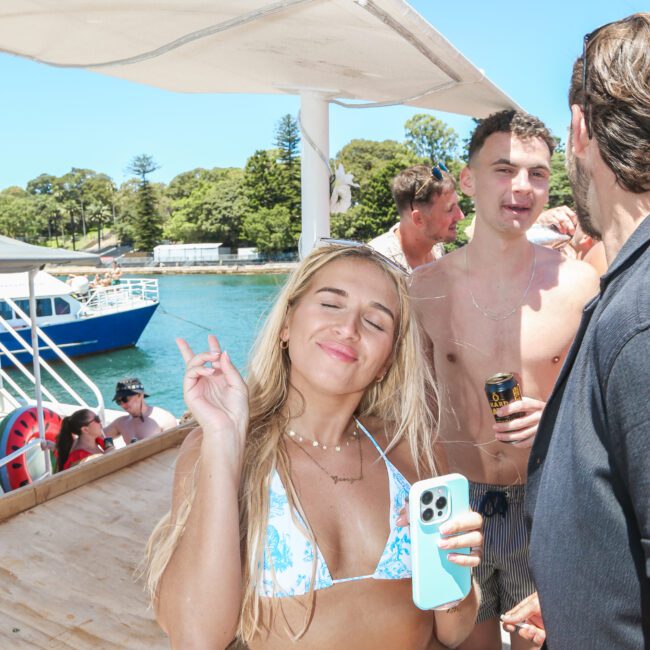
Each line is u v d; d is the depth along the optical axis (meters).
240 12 1.95
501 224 1.96
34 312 5.52
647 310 0.82
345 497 1.30
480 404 2.08
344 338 1.28
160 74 2.81
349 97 3.05
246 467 1.27
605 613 0.93
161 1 1.86
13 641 2.22
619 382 0.83
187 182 121.94
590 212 1.08
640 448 0.81
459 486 1.24
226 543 1.12
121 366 24.42
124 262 97.44
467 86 2.62
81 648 2.21
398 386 1.49
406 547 1.29
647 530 0.82
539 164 1.92
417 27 1.93
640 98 0.89
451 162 85.00
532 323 2.03
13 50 2.44
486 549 2.02
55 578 2.62
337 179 3.14
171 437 4.12
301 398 1.36
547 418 1.10
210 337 1.23
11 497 3.15
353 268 1.35
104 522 3.11
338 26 1.98
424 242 3.25
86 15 2.01
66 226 122.94
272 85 2.93
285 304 1.38
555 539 1.00
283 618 1.20
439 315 2.14
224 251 100.81
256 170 96.75
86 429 5.76
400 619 1.27
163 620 1.19
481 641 2.14
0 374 9.42
